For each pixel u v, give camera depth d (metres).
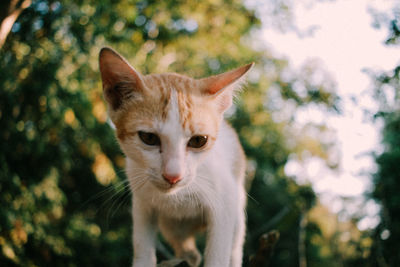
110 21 0.77
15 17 0.50
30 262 0.66
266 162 1.25
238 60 0.99
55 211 0.74
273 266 1.14
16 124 0.66
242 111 1.17
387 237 0.78
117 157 0.84
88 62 0.71
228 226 0.31
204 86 0.31
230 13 0.92
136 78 0.29
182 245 0.39
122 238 0.92
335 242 1.30
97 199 0.93
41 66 0.67
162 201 0.32
